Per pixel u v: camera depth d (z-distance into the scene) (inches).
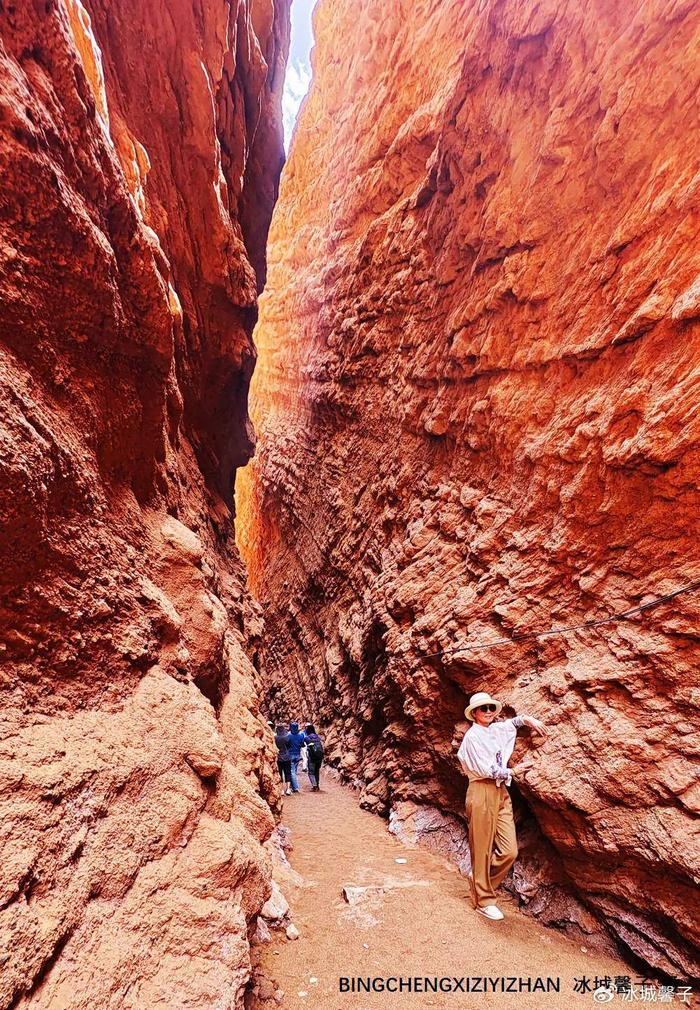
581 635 181.5
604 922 150.5
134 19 250.7
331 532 507.8
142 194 220.1
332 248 606.2
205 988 76.4
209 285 331.9
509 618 210.5
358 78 612.1
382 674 340.2
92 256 98.3
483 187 299.1
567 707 172.1
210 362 358.6
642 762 146.0
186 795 99.1
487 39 279.9
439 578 282.5
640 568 168.6
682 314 163.2
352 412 502.3
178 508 192.5
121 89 241.9
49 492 85.4
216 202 319.3
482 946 147.3
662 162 187.6
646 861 137.7
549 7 237.1
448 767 239.6
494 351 269.7
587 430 195.2
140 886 80.5
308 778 422.6
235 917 90.3
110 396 116.3
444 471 321.4
